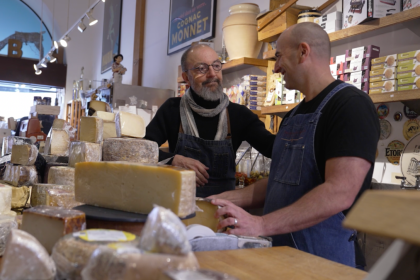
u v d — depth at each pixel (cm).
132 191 101
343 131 138
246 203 182
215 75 234
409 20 218
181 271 56
